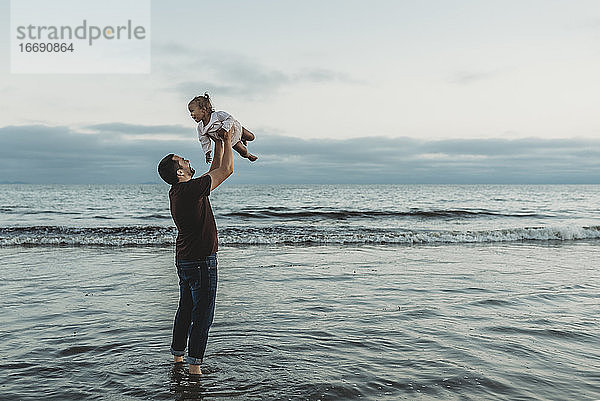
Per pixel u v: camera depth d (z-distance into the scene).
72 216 23.08
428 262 9.24
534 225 19.36
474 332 4.53
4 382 3.30
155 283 6.99
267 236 13.50
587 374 3.47
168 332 4.54
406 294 6.29
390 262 9.21
